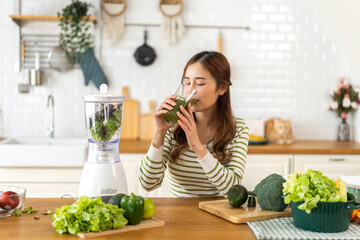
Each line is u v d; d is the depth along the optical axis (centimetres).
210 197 202
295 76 428
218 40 417
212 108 214
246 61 423
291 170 369
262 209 174
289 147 373
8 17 400
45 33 403
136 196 156
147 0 410
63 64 398
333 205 146
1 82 405
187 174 213
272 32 423
